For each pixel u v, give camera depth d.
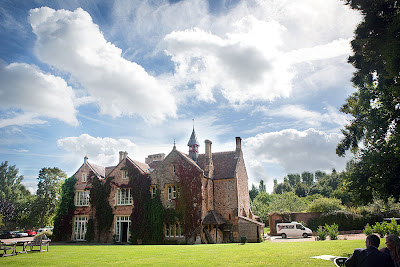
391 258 6.21
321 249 17.62
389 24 14.11
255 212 58.34
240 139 39.28
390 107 17.52
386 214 39.56
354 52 17.06
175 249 20.86
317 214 42.75
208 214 32.69
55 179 56.00
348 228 39.53
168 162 34.62
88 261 15.29
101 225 35.75
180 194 32.81
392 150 17.02
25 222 61.06
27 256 17.64
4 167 73.69
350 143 20.50
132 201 35.03
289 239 33.69
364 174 18.02
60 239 37.41
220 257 15.48
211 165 36.31
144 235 33.06
